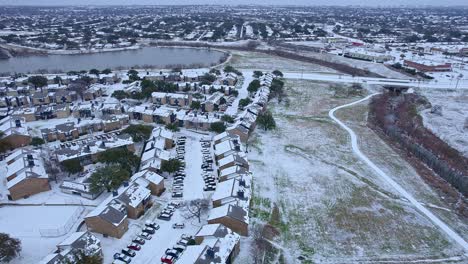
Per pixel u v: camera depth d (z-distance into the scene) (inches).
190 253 2161.7
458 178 3425.2
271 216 2847.0
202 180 3324.3
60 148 3683.6
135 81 6373.0
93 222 2524.6
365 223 2812.5
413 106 5802.2
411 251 2522.1
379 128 4901.6
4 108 5118.1
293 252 2460.6
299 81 7096.5
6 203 2878.9
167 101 5482.3
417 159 4018.2
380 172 3649.1
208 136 4352.9
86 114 4889.3
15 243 2241.6
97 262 2107.5
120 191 2802.7
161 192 3090.6
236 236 2378.2
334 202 3080.7
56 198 2970.0
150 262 2304.4
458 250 2554.1
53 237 2502.5
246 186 3051.2
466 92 6510.8
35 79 6018.7
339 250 2502.5
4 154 3718.0
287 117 5152.6
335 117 5226.4
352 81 7071.9
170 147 3966.5
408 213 2974.9
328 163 3782.0
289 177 3464.6
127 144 3722.9
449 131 4820.4
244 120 4421.8
